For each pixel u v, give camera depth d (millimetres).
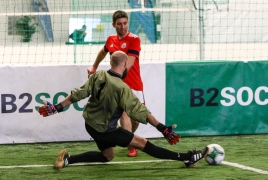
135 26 16500
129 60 10039
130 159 10234
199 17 13773
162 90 12516
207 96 12789
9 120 11883
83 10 17062
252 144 11836
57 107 8477
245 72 12922
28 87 11898
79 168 9359
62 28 17156
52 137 12125
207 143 12016
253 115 13062
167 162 9852
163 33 16625
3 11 16953
